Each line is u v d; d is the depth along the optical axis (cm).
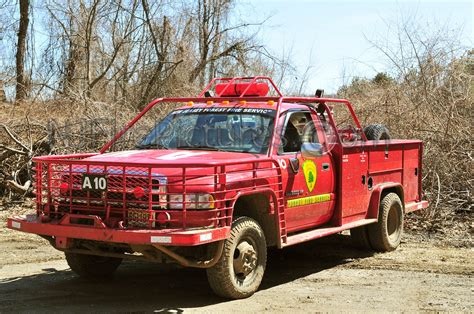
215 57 2462
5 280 768
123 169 648
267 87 851
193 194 637
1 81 2106
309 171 802
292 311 648
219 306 662
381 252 971
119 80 2361
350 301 690
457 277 812
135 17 2417
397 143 1005
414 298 707
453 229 1116
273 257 939
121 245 664
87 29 2291
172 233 610
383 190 984
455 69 1448
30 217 703
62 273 808
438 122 1362
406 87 1462
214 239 631
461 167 1267
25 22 2450
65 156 739
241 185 679
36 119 1521
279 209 731
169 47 2412
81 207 668
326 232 818
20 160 1354
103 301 680
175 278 792
